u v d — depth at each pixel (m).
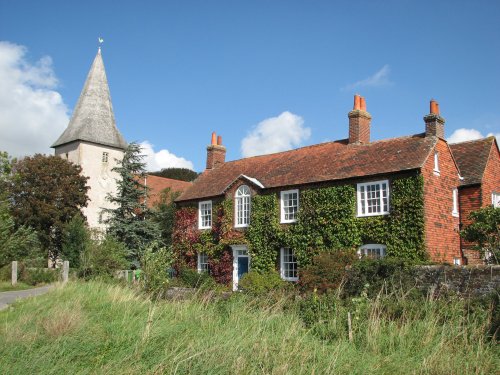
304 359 8.80
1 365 8.14
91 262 26.52
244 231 28.72
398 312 11.76
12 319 12.79
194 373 8.02
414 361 9.16
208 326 11.09
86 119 52.91
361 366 8.69
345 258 19.95
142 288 18.89
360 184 24.20
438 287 15.90
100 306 13.91
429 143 24.05
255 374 8.16
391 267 16.92
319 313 11.94
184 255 32.53
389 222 22.80
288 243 26.22
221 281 29.42
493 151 27.50
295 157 30.73
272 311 12.39
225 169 35.06
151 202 52.50
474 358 9.07
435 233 22.75
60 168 45.06
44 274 26.97
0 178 38.81
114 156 54.03
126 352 8.98
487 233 19.31
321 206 25.17
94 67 55.44
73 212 44.59
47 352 8.77
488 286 14.96
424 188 22.48
